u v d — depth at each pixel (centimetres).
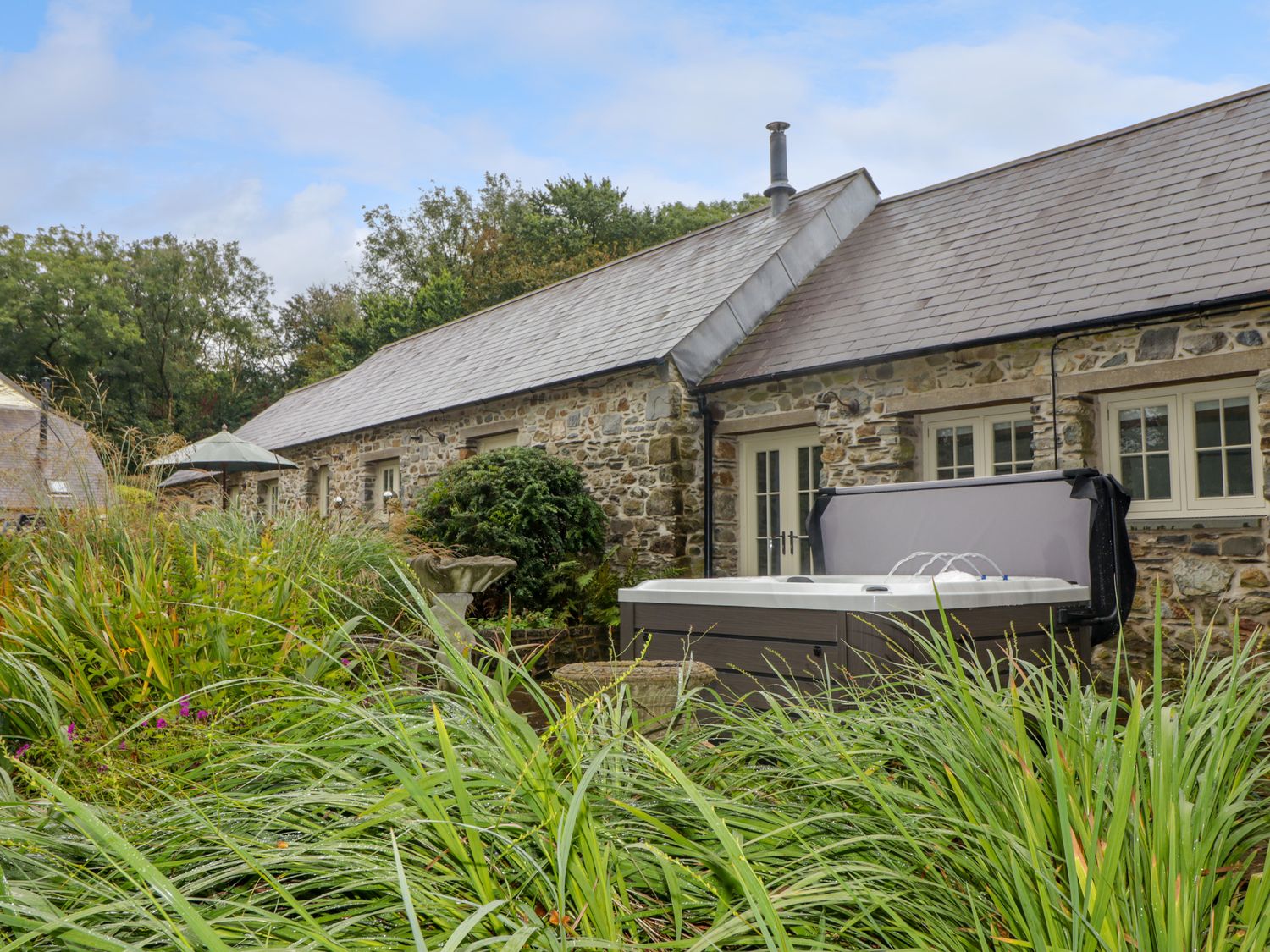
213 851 155
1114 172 820
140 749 227
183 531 477
